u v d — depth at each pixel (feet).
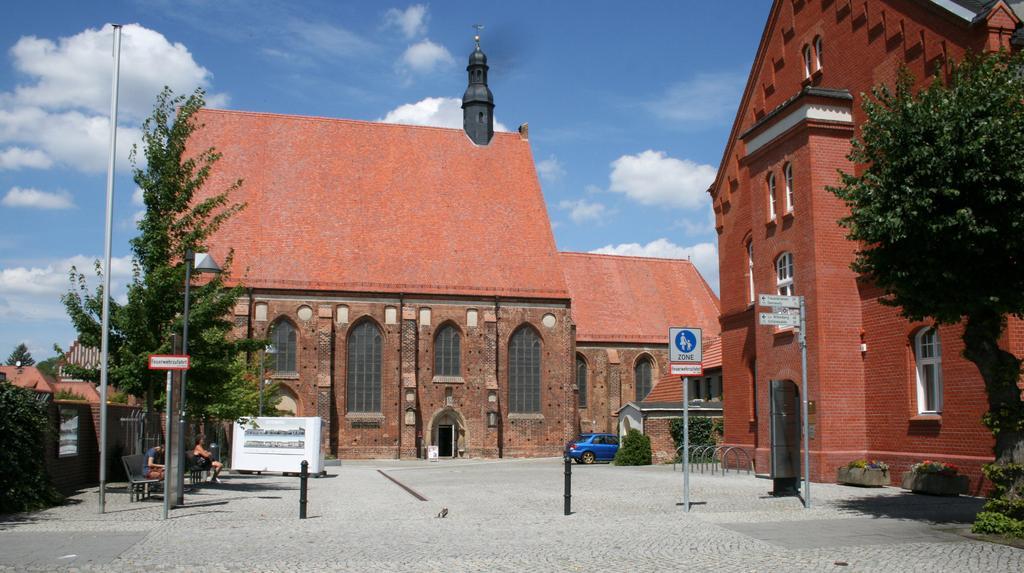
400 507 73.67
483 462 193.88
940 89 58.49
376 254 216.33
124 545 49.80
